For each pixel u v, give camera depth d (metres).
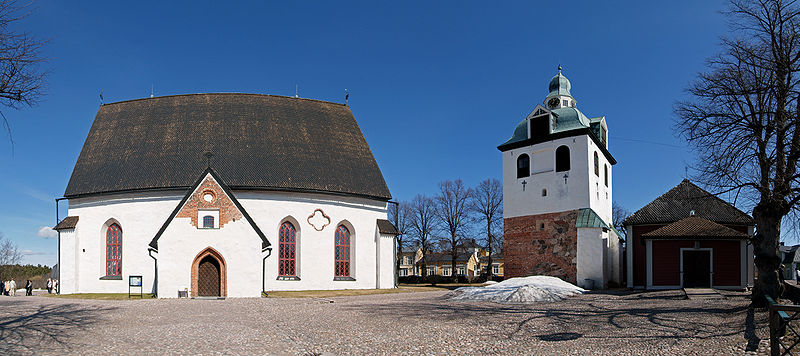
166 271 35.97
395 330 18.27
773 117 20.81
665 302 27.20
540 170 48.03
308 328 19.09
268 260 41.91
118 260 42.41
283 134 47.28
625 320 19.72
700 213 41.78
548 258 46.34
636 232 43.50
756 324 16.91
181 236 36.34
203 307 27.55
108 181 43.06
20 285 77.25
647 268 39.34
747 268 38.12
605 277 44.81
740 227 41.56
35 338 16.84
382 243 46.97
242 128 46.56
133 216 41.94
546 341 15.78
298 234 43.34
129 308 27.02
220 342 16.11
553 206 46.59
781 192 20.62
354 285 45.06
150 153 44.56
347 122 52.38
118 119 48.44
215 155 43.72
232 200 37.12
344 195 45.38
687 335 15.90
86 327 19.34
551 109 51.25
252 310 25.88
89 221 43.16
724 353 13.08
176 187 41.34
